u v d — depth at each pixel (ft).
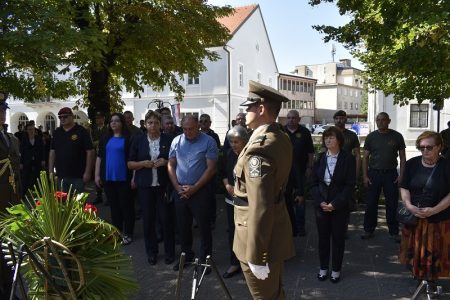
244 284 14.87
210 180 15.92
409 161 13.73
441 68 17.67
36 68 25.38
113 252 10.51
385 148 19.53
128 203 19.70
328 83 255.29
